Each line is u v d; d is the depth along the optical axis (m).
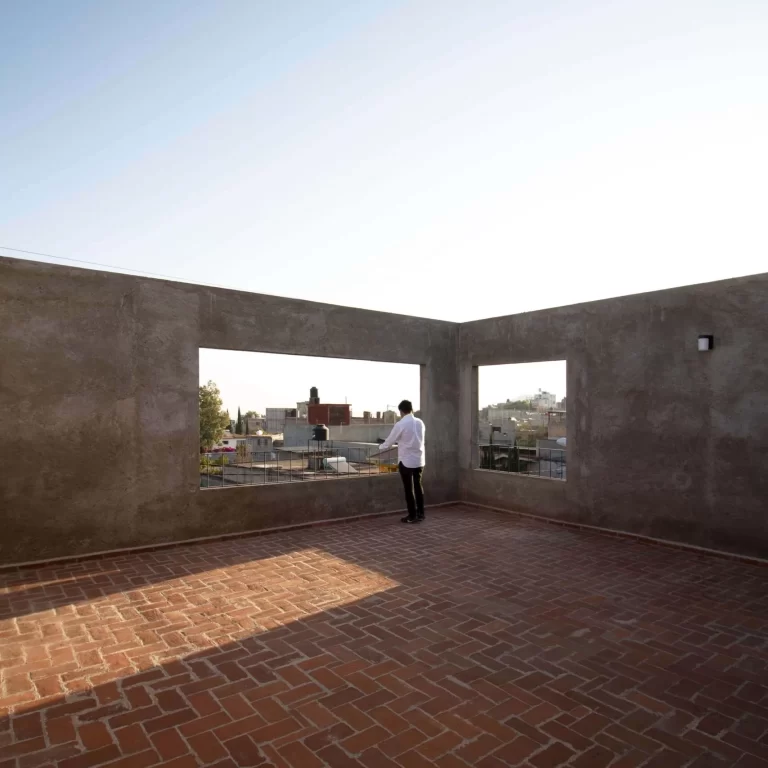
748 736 2.61
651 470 6.21
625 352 6.47
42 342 5.22
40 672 3.16
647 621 3.98
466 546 6.04
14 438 5.07
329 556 5.61
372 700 2.88
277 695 2.92
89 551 5.45
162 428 5.87
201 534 6.12
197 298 6.11
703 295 5.80
